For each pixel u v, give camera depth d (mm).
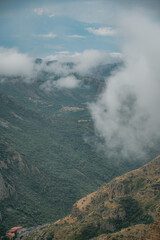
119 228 182875
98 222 190875
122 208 191125
